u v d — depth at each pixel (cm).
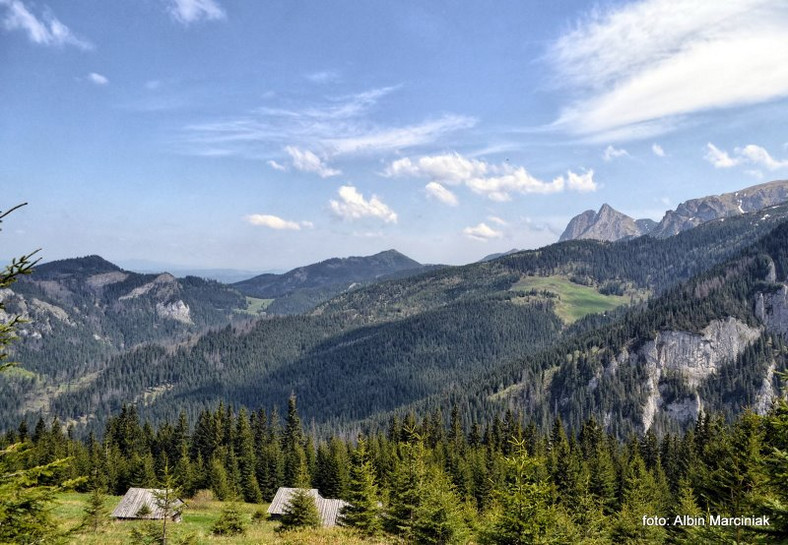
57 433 12269
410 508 3434
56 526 1412
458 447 10950
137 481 9744
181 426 12019
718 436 5731
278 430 12862
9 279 1229
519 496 2233
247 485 10256
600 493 7706
